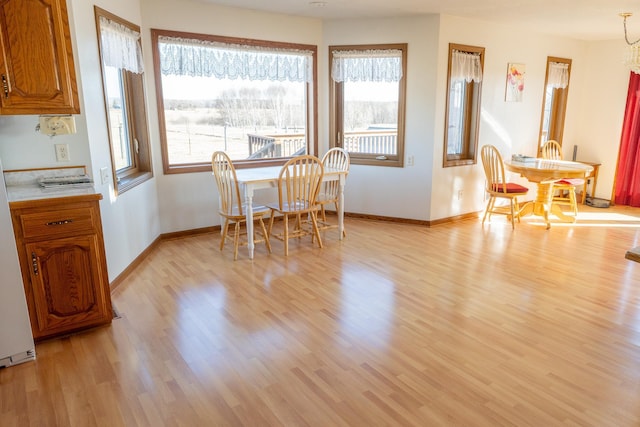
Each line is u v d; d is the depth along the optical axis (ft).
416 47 16.44
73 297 8.76
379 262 13.26
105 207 10.64
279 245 14.89
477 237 16.01
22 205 7.91
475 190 18.89
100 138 10.45
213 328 9.23
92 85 10.07
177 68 14.70
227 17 15.29
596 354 8.25
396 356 8.17
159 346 8.52
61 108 8.47
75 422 6.47
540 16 16.03
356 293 11.00
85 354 8.24
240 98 16.69
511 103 19.24
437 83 16.42
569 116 22.24
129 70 12.60
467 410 6.68
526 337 8.87
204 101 15.88
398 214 18.02
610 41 21.07
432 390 7.16
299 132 18.42
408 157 17.38
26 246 8.10
